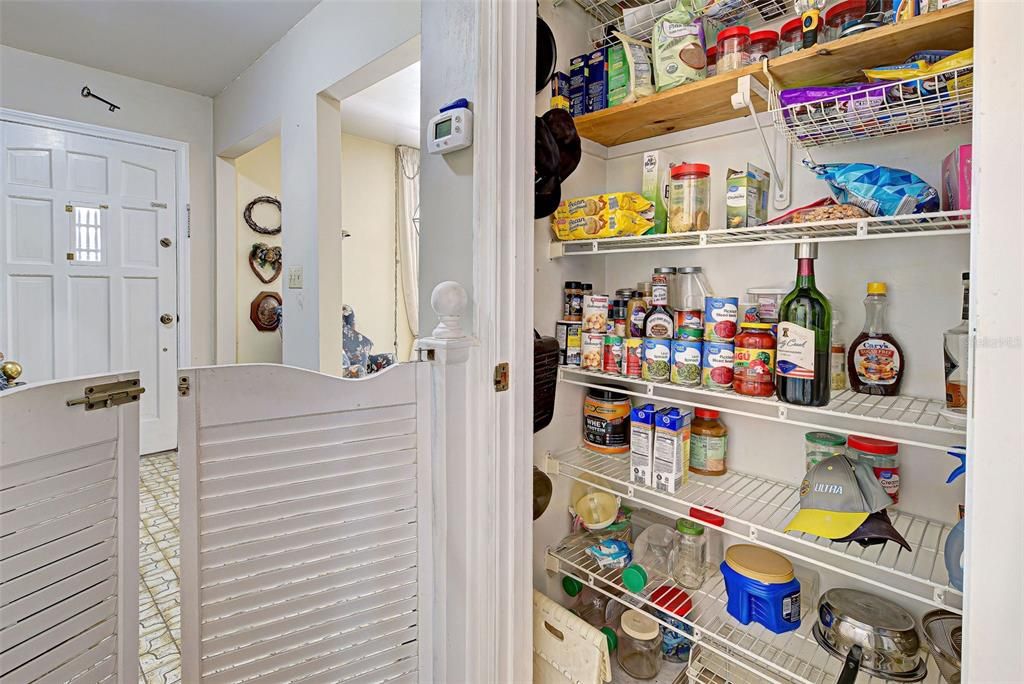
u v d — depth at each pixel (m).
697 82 1.16
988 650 0.59
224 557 0.92
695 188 1.25
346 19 2.31
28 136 2.93
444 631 1.12
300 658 1.02
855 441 1.17
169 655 1.54
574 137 1.32
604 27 1.51
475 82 1.09
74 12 2.53
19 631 0.72
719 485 1.33
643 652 1.45
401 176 4.63
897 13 0.93
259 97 3.01
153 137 3.35
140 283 3.35
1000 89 0.57
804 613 1.27
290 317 2.76
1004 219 0.57
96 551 0.82
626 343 1.40
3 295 2.88
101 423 0.81
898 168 1.12
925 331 1.09
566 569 1.49
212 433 0.90
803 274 1.08
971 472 0.60
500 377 1.13
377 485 1.08
